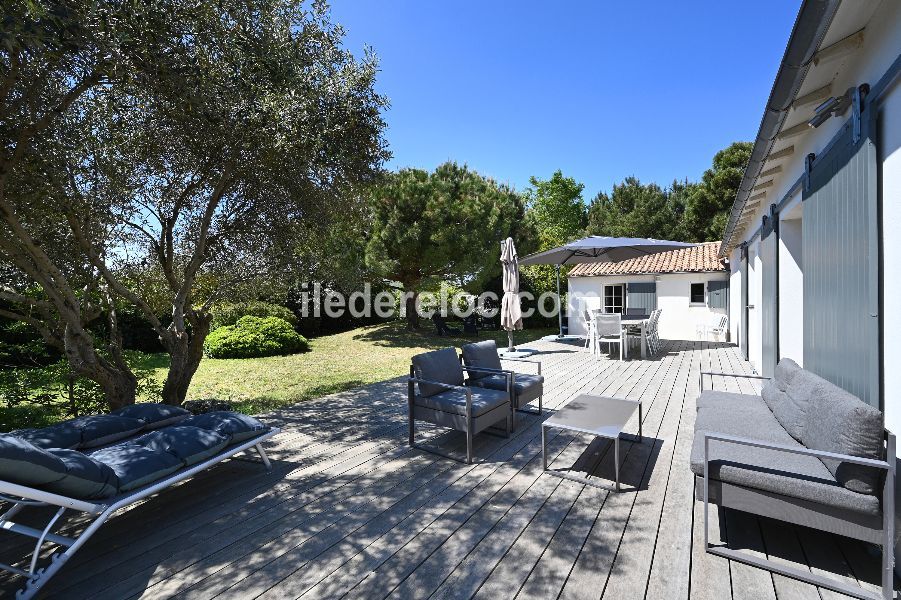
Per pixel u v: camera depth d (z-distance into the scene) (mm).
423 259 13258
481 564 2189
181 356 5156
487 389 4277
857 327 2631
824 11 1922
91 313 4801
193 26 3441
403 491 3027
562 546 2330
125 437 3248
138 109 4152
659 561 2184
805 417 2590
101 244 4465
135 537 2504
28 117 3131
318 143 4340
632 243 9109
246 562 2246
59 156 3287
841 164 2883
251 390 7145
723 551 2234
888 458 1902
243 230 5340
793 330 5102
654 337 9812
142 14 2996
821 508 2016
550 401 5422
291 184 4840
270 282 5930
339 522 2629
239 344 10953
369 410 5246
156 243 5145
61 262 4250
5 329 5586
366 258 12445
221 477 3314
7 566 2051
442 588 2014
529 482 3137
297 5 4395
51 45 2691
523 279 17938
